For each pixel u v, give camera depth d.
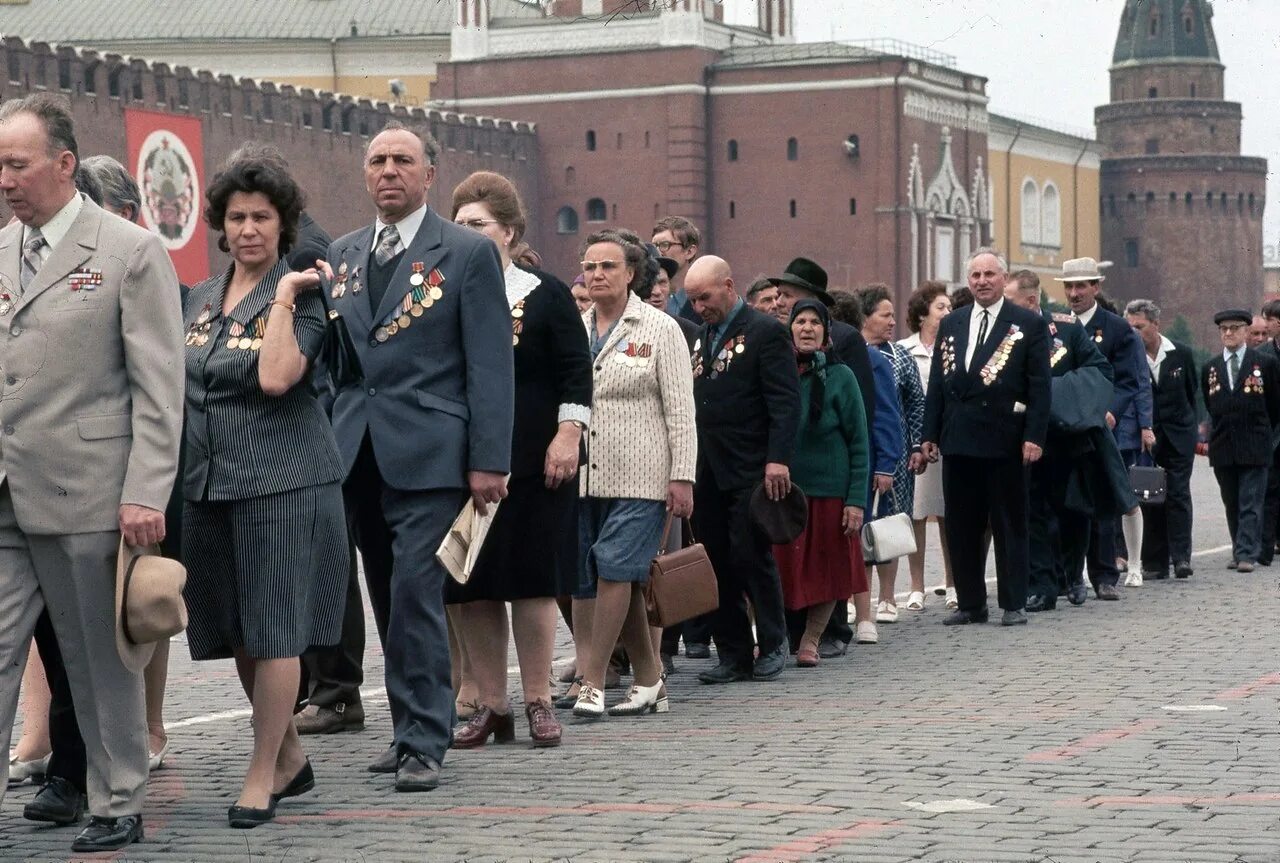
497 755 9.57
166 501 7.52
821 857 7.18
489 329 8.76
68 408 7.52
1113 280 144.25
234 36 105.75
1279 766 9.03
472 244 8.82
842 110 96.06
